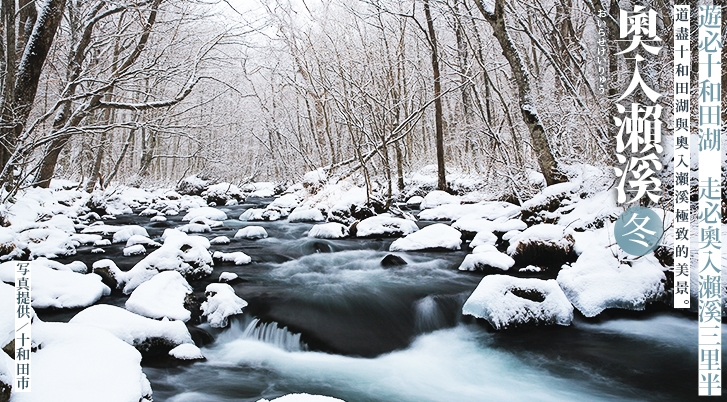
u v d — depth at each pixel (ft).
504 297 16.21
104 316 13.26
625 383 12.87
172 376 12.91
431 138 91.66
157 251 20.76
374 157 49.32
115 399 8.08
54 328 10.33
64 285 17.46
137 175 73.15
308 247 29.32
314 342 15.62
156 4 30.96
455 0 39.75
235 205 64.28
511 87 44.75
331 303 18.44
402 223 32.94
